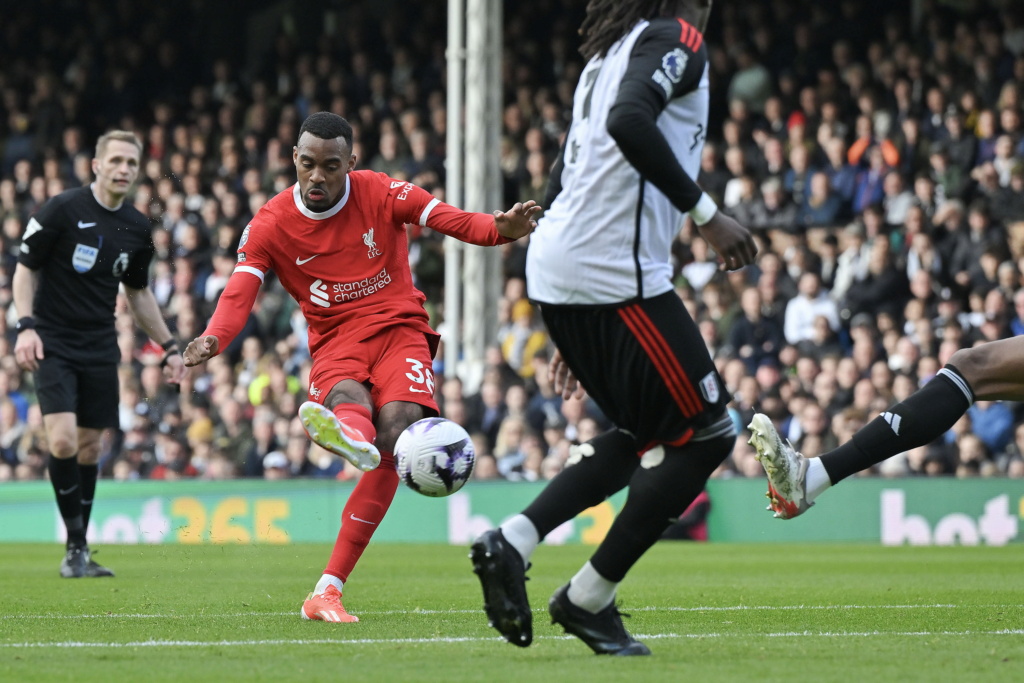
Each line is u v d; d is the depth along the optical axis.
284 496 42.31
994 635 14.74
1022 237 49.50
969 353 14.05
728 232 11.44
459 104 49.19
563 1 64.00
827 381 45.34
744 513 41.81
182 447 50.91
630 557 11.91
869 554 35.19
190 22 72.69
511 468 45.47
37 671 11.62
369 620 16.58
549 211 12.34
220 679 11.02
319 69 67.19
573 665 11.67
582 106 12.13
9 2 77.06
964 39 55.03
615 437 12.16
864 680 10.73
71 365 25.23
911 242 49.19
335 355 16.42
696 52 11.68
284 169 63.03
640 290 11.65
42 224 24.45
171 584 24.03
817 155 53.62
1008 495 40.06
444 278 56.72
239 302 15.97
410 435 13.87
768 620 16.83
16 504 44.41
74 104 70.31
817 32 58.03
